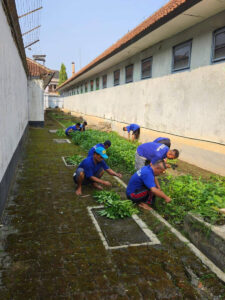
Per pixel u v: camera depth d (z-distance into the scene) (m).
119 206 4.30
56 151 9.17
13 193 5.04
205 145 7.10
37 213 4.22
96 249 3.26
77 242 3.40
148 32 8.23
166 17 7.02
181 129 8.18
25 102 12.27
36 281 2.66
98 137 11.11
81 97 25.17
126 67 13.02
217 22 6.54
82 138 10.85
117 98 14.31
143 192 4.46
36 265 2.91
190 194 4.87
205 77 6.99
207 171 6.99
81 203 4.69
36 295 2.48
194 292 2.61
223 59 6.42
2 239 3.41
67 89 36.62
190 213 3.64
